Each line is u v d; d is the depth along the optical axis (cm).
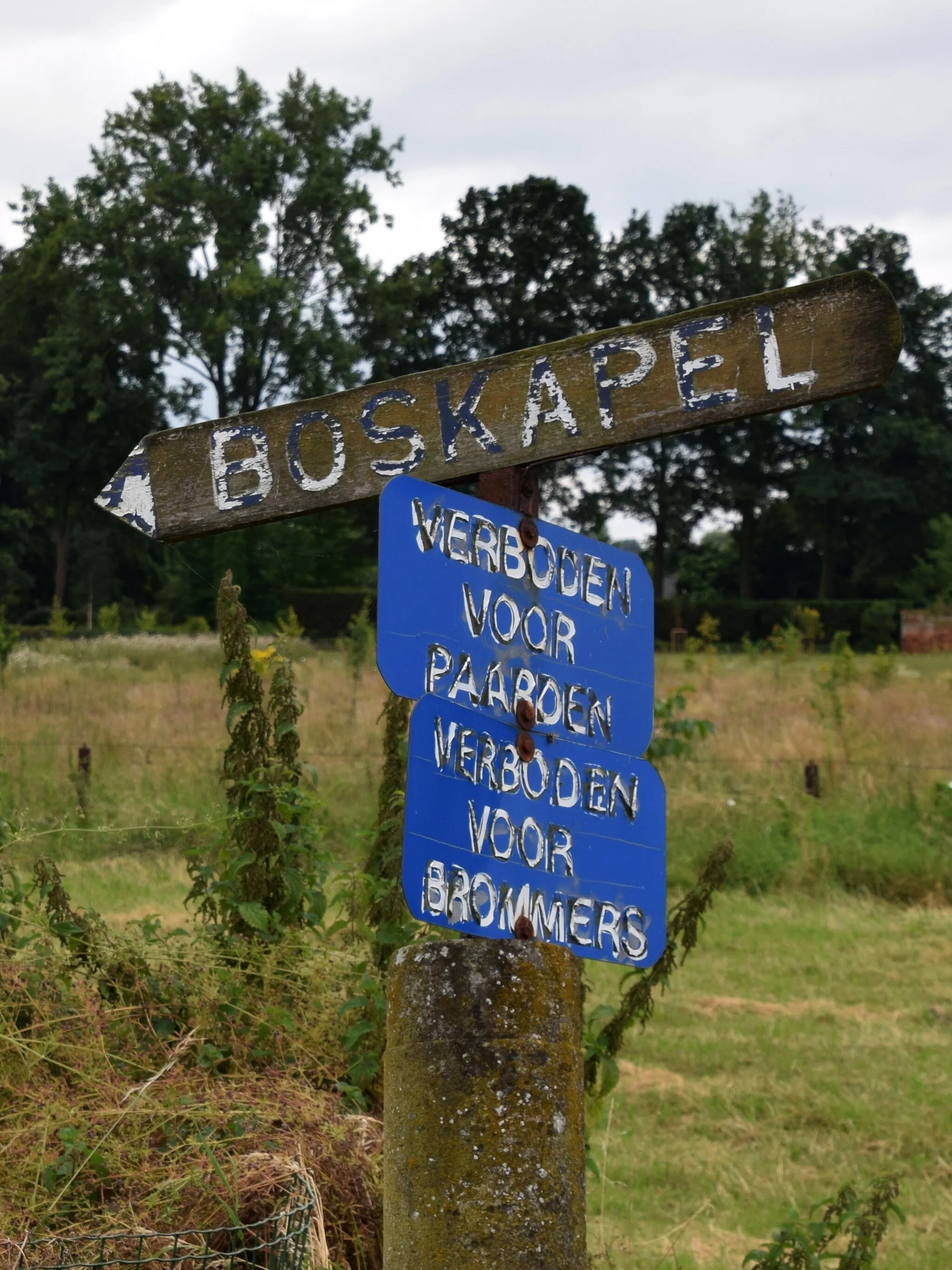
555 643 241
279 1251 276
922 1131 639
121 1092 338
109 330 4616
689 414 236
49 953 397
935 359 6512
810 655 3694
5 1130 318
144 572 6253
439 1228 201
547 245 6069
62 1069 356
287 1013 397
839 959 953
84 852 1138
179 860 1076
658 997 852
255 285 4450
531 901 231
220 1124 333
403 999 210
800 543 7188
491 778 229
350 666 2167
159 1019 398
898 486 6250
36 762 1461
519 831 231
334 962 424
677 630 4231
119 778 1400
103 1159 313
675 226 6312
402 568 225
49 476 4991
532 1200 201
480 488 249
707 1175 578
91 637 3872
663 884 247
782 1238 403
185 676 2648
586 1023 420
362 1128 349
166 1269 281
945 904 1137
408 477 227
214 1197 299
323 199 4678
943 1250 510
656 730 773
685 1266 477
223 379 4731
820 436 6469
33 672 2519
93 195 4819
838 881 1173
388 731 470
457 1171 202
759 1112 668
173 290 4747
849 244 6531
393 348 5094
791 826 1242
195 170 4838
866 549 6538
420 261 5912
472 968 207
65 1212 298
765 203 6488
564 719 240
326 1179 326
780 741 1532
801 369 231
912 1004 855
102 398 4725
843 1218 407
